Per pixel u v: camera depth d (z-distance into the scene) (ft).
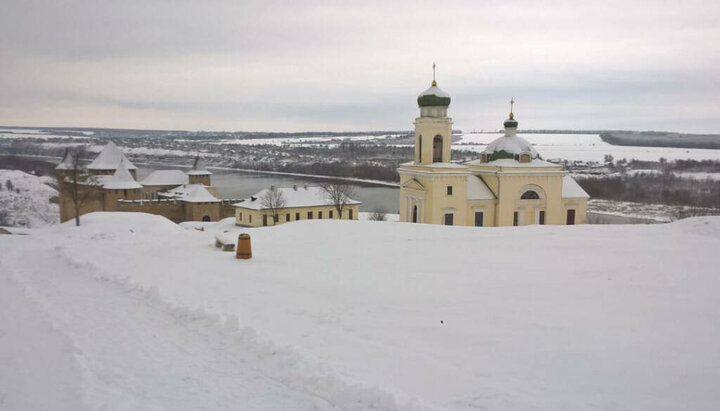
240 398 24.66
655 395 23.52
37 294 45.44
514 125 176.76
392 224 86.53
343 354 29.40
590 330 32.73
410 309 38.45
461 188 163.32
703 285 44.65
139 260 61.82
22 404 23.67
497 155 175.73
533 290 43.45
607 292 42.55
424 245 68.03
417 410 22.18
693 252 60.03
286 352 29.48
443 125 168.55
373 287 45.50
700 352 28.78
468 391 24.40
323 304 40.24
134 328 35.27
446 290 43.93
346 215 244.22
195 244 76.23
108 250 71.72
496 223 168.04
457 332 32.89
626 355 28.43
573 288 43.98
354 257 60.59
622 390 24.09
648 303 39.11
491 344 30.58
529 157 174.29
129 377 26.81
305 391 25.48
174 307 39.40
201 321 36.35
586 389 24.29
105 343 32.07
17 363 28.78
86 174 246.88
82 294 45.47
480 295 42.01
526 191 168.86
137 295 44.68
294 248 68.03
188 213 273.13
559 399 23.29
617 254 59.47
